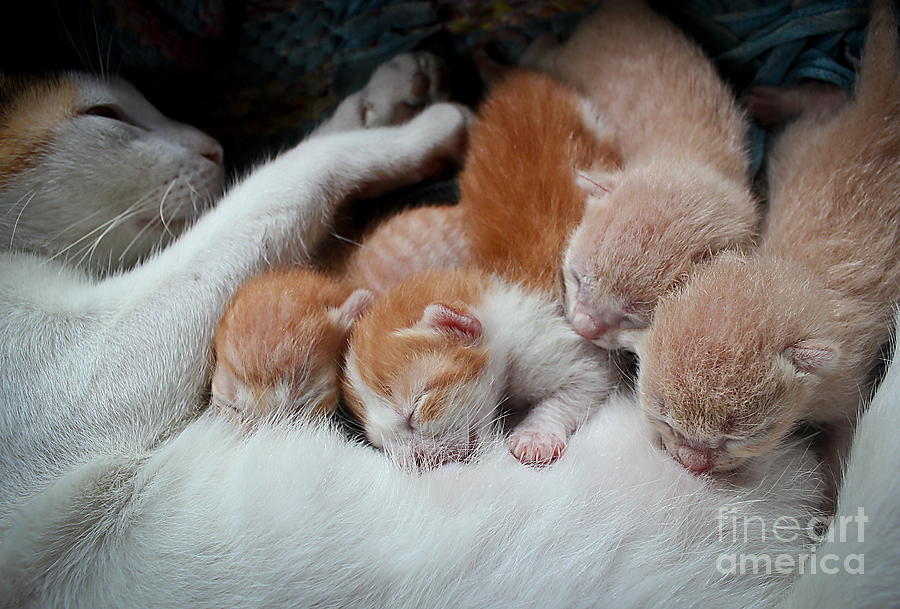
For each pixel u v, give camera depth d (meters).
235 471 0.25
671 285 0.26
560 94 0.30
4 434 0.25
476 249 0.29
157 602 0.24
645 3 0.31
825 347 0.24
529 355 0.27
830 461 0.26
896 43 0.27
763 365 0.24
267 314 0.26
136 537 0.25
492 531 0.24
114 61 0.31
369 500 0.25
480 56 0.32
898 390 0.24
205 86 0.33
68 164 0.28
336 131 0.32
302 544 0.24
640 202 0.26
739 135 0.29
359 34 0.32
